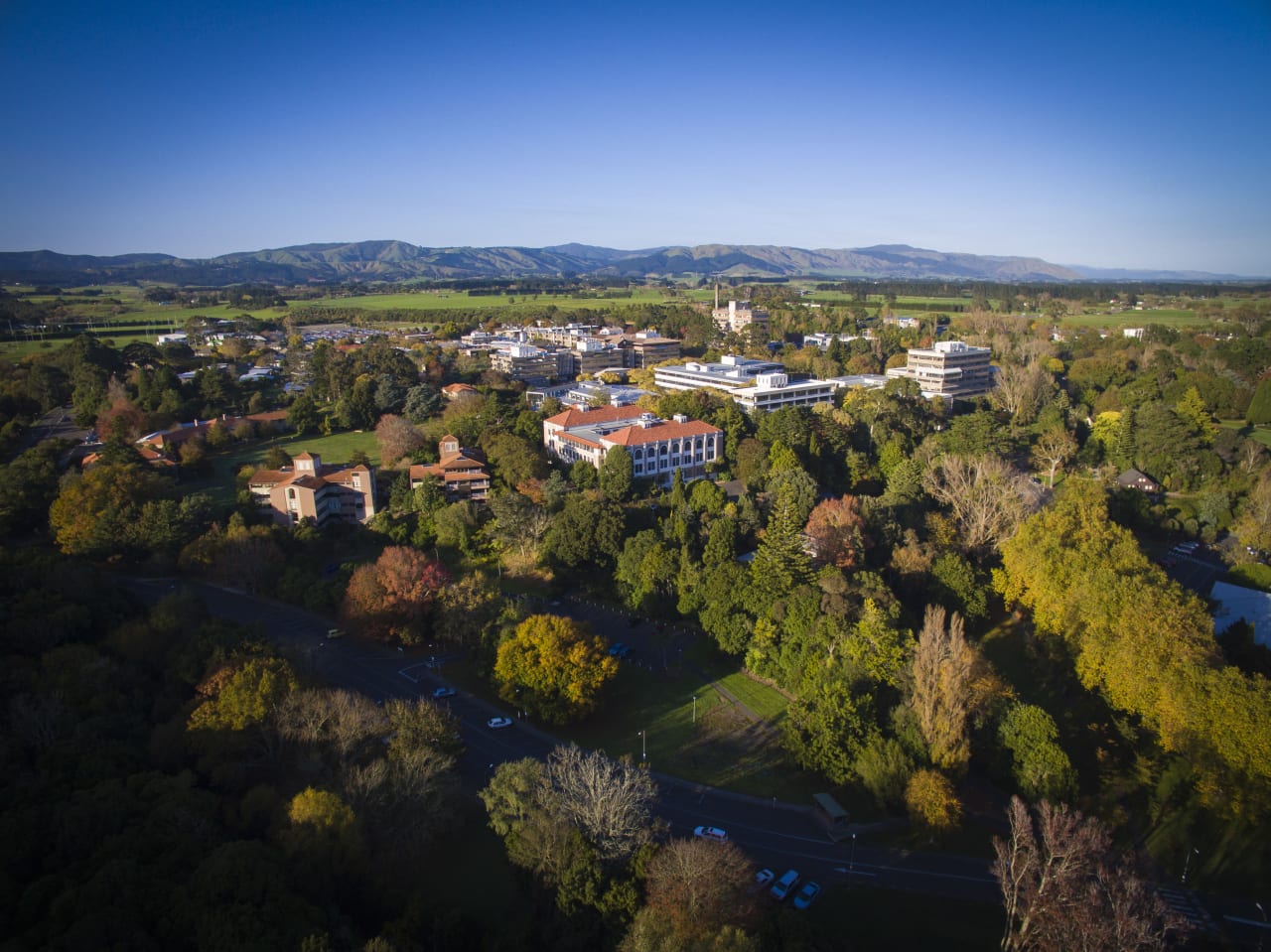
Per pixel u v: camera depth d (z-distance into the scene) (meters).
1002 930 75.19
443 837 86.06
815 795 93.81
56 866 68.38
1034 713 94.62
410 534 167.00
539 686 107.50
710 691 119.50
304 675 100.38
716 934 63.47
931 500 177.25
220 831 76.62
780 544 129.75
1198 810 91.44
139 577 149.50
